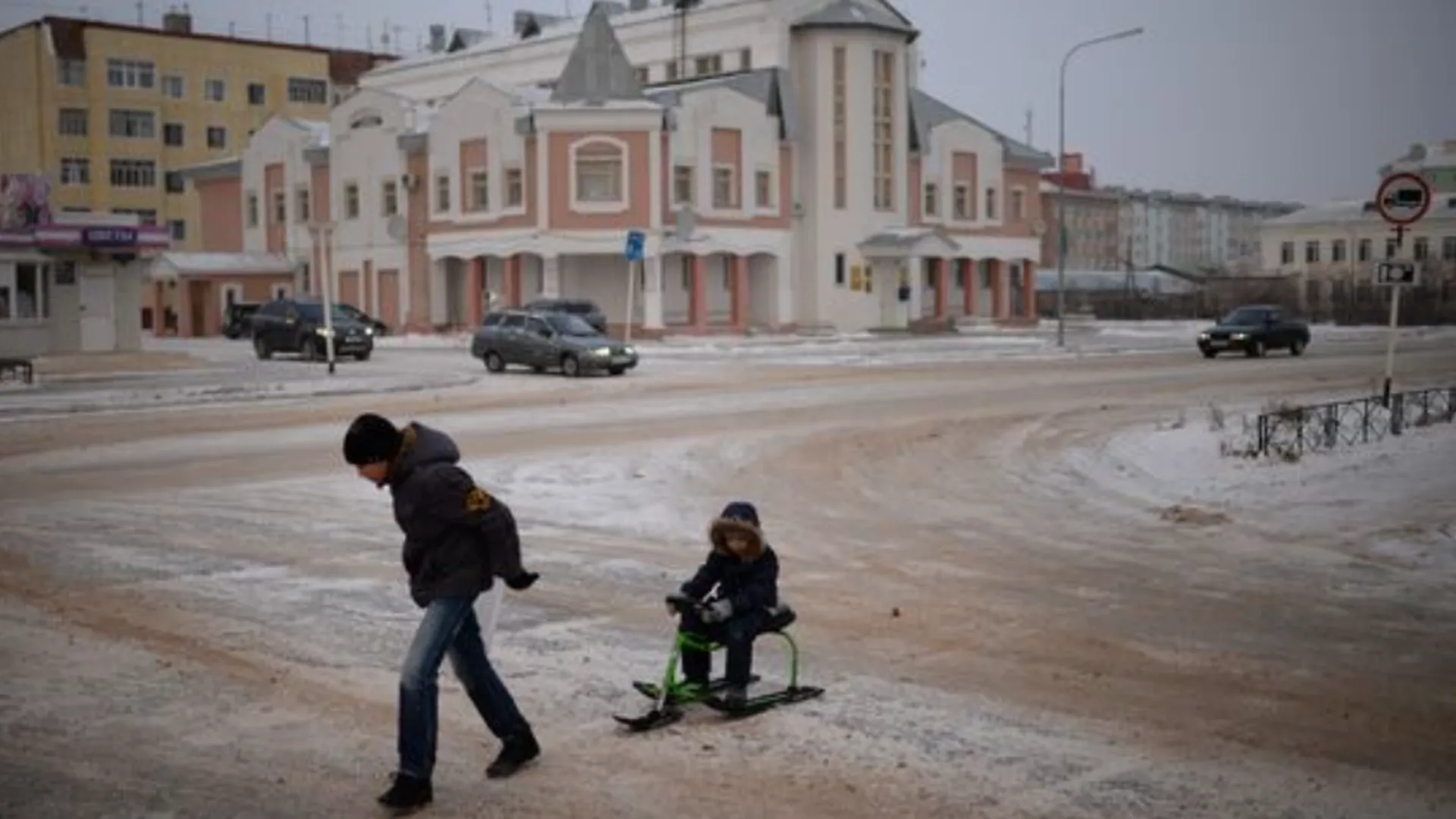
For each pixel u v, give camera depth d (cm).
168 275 6906
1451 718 776
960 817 633
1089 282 10844
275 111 9962
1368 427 2011
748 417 2516
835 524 1428
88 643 944
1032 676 860
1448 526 1330
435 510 658
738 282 6094
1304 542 1290
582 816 639
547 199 5750
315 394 3053
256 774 697
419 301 6450
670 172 5812
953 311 7075
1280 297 9138
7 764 707
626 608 1050
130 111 9412
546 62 7869
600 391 3114
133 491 1658
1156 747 728
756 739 743
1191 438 2056
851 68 6372
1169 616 1015
